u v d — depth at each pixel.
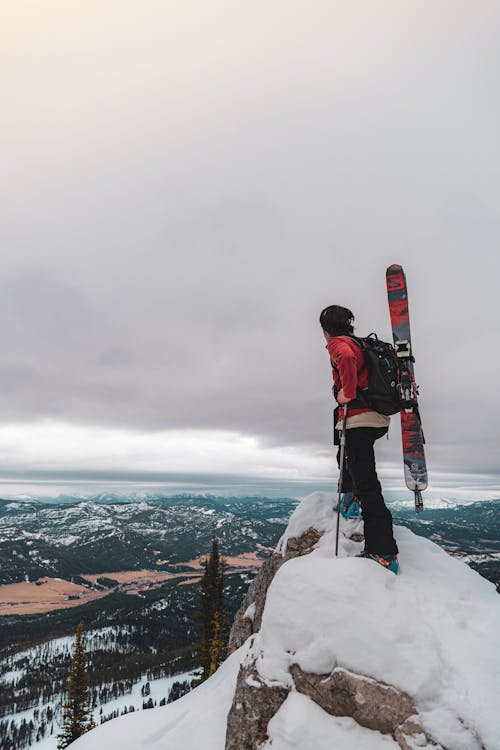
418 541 4.68
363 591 3.60
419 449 4.70
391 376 4.25
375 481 4.24
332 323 4.68
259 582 6.30
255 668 3.80
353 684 3.17
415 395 4.58
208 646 38.00
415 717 2.93
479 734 2.74
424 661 3.12
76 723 42.25
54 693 175.75
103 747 4.40
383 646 3.24
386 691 3.07
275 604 3.95
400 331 5.64
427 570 4.08
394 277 5.84
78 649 44.44
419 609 3.51
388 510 4.20
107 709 138.62
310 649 3.49
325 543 5.03
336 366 4.54
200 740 4.08
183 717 4.52
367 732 3.02
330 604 3.59
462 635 3.31
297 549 5.45
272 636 3.81
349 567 3.82
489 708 2.83
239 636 6.27
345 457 4.55
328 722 3.15
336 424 4.68
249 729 3.49
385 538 4.05
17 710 162.25
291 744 3.10
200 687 5.25
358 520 5.12
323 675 3.35
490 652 3.16
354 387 4.03
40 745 130.38
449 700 2.94
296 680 3.47
